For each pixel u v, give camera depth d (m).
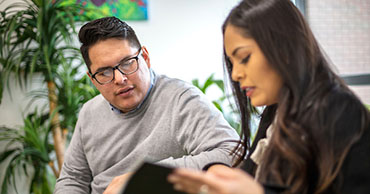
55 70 2.35
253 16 0.69
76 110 2.38
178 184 0.48
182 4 2.90
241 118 0.96
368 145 0.62
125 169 1.32
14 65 2.36
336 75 0.72
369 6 2.76
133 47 1.26
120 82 1.22
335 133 0.63
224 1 2.97
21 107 2.59
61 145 2.38
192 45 2.92
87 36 1.22
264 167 0.70
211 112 1.27
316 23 2.68
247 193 0.46
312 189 0.66
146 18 2.81
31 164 2.36
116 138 1.36
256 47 0.69
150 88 1.35
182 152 1.30
